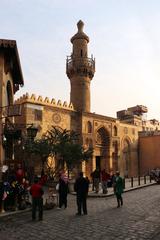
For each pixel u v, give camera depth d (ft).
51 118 112.68
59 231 31.48
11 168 58.23
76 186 43.01
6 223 36.50
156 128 197.88
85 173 122.93
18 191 46.19
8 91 70.33
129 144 153.99
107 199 61.87
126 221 36.40
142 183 97.71
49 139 88.07
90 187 87.45
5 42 57.36
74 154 87.20
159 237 27.89
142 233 29.63
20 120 104.78
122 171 144.66
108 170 133.90
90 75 144.25
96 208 48.85
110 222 35.99
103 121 134.82
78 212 42.50
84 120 125.08
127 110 188.65
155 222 35.50
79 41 145.18
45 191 70.18
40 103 108.68
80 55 143.64
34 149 80.79
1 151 57.21
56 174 86.22
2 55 60.03
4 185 44.39
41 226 34.40
